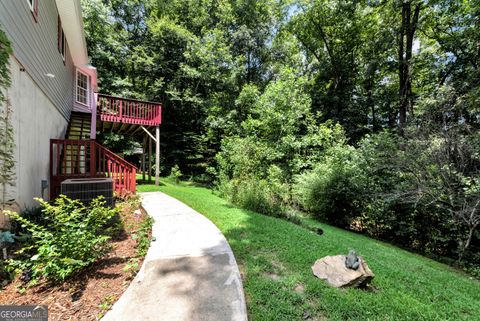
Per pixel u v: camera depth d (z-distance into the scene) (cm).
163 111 1591
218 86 1491
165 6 1658
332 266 271
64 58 723
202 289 224
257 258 300
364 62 1334
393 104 1235
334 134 1045
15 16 364
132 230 376
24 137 397
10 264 224
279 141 1051
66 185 413
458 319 214
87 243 249
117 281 234
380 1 1088
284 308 204
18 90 373
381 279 281
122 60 1531
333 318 197
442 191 565
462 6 892
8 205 322
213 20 1664
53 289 218
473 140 567
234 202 712
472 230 529
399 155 657
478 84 689
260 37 1538
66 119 771
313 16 1406
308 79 1589
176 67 1554
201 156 1470
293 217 599
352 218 746
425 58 1008
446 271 436
